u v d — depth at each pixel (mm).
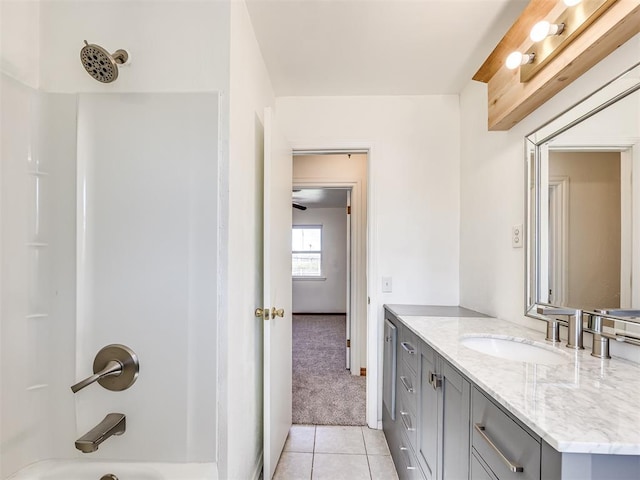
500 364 990
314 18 1506
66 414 1215
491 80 1647
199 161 1210
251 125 1562
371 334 2270
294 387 2895
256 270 1685
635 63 971
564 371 926
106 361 1193
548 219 1361
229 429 1223
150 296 1208
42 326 1216
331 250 6809
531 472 667
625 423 639
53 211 1224
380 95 2285
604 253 1074
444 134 2271
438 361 1196
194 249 1207
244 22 1412
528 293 1487
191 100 1208
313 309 6805
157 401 1197
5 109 1111
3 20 1105
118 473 1170
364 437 2121
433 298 2260
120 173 1219
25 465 1172
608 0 936
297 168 3234
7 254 1122
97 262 1214
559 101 1295
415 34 1627
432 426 1255
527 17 1281
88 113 1219
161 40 1221
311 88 2184
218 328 1203
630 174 985
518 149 1586
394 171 2287
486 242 1883
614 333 1023
